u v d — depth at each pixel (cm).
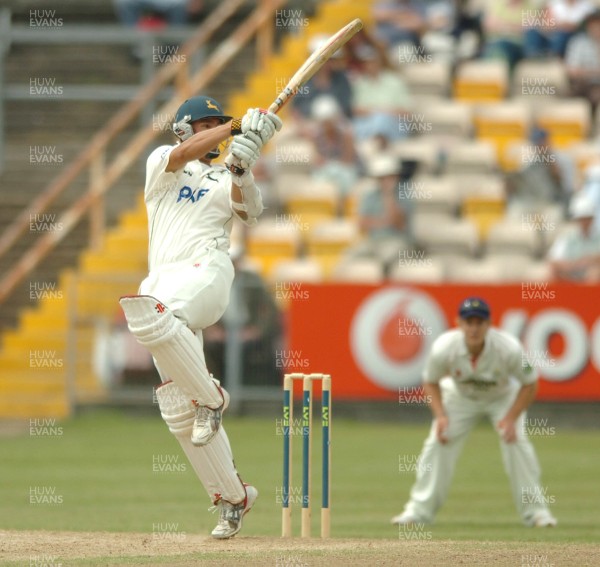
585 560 2136
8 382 5703
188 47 6500
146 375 5647
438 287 5431
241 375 5556
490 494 3912
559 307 5397
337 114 6397
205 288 2252
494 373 3134
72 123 6994
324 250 5991
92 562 2108
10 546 2388
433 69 6750
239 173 2217
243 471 4294
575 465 4519
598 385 5403
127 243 6109
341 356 5481
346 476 4234
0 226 6481
